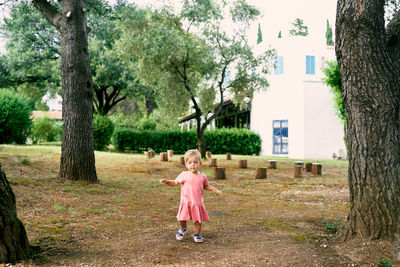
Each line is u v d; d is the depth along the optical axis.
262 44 25.97
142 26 17.14
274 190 9.48
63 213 5.38
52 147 18.95
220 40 17.94
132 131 25.84
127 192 8.09
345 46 3.84
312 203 7.43
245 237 4.32
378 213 3.54
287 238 4.23
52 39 28.95
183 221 4.16
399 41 3.90
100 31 29.67
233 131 25.55
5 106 20.70
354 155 3.78
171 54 16.61
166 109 18.86
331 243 3.81
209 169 15.26
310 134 23.58
